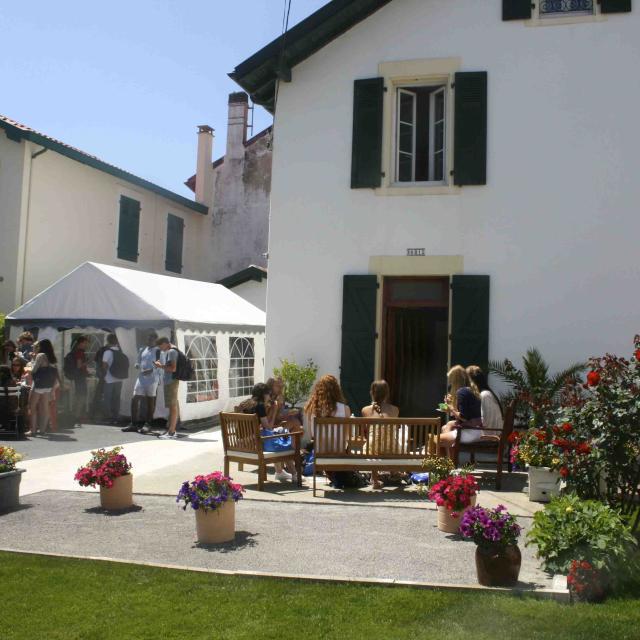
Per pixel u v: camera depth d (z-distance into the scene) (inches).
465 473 259.9
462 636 163.0
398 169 436.1
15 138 648.4
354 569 213.5
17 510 285.4
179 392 542.9
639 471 233.1
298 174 435.5
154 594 191.5
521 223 406.6
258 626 170.2
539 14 413.7
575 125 405.7
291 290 431.8
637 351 233.6
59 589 195.5
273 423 357.1
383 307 427.2
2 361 535.8
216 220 932.6
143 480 342.3
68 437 486.3
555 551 201.0
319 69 436.5
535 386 379.9
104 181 746.8
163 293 589.0
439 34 423.2
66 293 563.2
